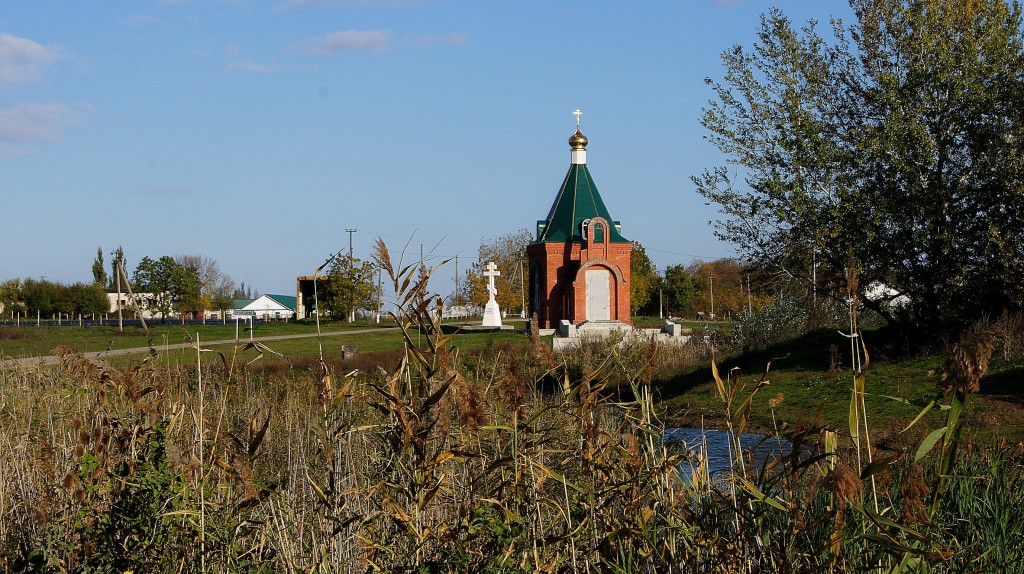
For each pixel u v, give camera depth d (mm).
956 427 3922
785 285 34375
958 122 24438
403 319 4832
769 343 32344
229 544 5395
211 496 5898
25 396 10344
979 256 24688
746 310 36312
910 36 26250
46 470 6461
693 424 13195
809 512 4969
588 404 5316
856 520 4391
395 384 5016
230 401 8859
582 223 56312
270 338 54250
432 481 4887
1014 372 17688
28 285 89625
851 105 26797
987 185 24422
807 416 17500
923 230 24797
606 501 5055
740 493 4832
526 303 68938
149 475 5621
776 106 27297
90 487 5707
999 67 25000
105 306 90062
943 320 25797
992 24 25531
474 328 55500
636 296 85688
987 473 6770
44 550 5781
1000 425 14125
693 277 97312
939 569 4797
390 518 5145
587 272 54969
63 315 89062
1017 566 5441
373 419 5957
